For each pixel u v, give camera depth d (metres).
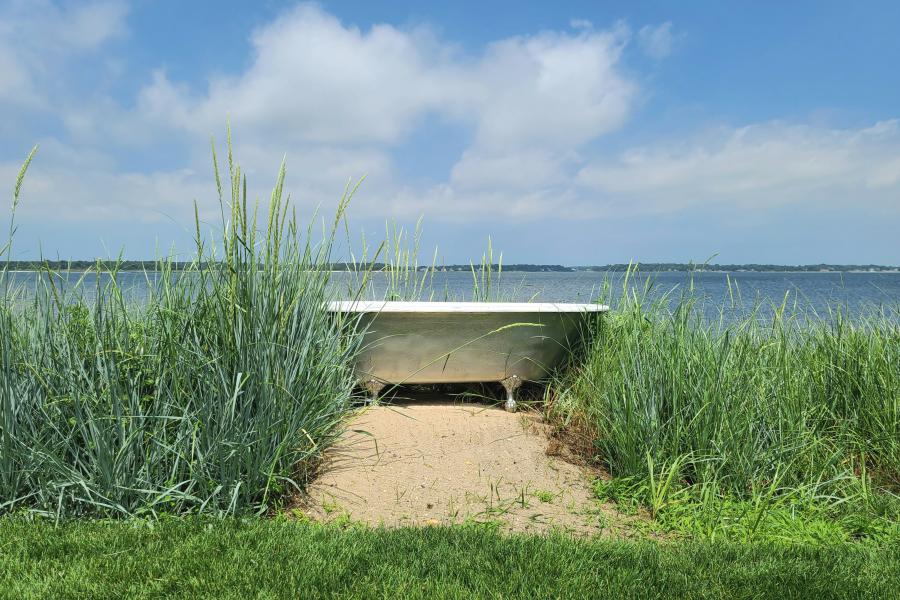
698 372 3.57
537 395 4.79
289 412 3.20
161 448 2.96
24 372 3.00
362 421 4.04
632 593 2.17
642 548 2.58
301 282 3.58
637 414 3.45
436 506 3.07
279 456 3.11
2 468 2.80
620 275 4.62
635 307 4.17
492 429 4.02
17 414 2.94
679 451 3.40
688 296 3.92
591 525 2.95
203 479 2.90
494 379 4.47
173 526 2.65
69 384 2.97
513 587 2.18
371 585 2.16
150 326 3.21
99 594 2.09
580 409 4.18
